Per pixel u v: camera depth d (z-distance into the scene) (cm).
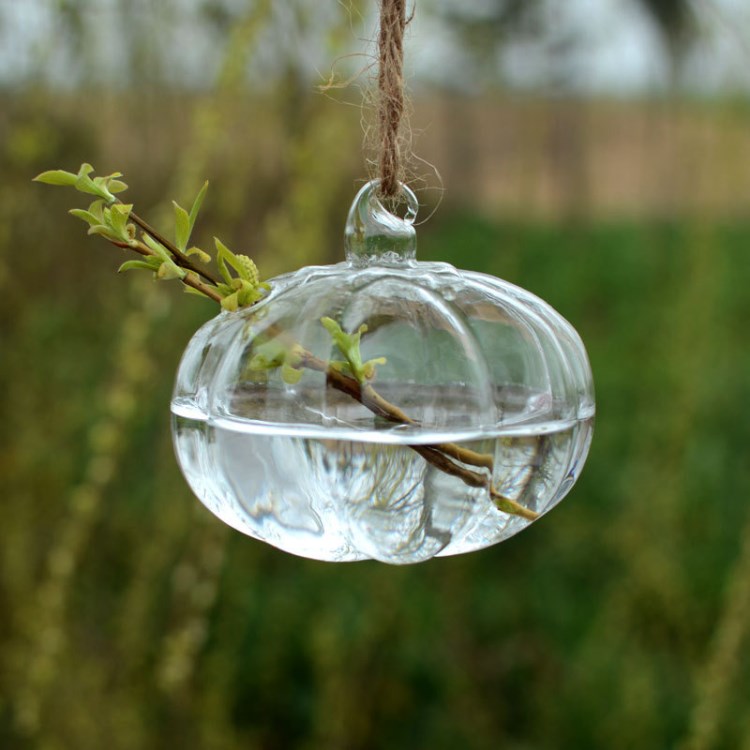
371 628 94
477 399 37
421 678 102
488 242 209
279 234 72
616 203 306
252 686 100
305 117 77
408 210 40
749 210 220
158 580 85
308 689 102
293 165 74
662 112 202
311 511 37
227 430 37
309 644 100
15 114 82
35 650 73
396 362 37
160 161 100
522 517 38
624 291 218
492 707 103
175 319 79
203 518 68
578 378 40
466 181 236
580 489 137
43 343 99
